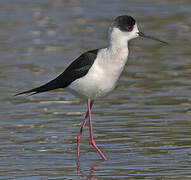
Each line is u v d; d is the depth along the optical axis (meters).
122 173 10.30
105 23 24.66
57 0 29.75
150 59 19.44
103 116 13.91
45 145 12.03
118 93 15.92
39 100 15.47
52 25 24.59
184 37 22.09
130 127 13.02
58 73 17.52
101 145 11.99
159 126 13.02
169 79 17.09
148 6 27.77
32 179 10.06
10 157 11.28
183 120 13.41
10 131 12.89
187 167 10.49
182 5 27.89
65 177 10.18
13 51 20.50
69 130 13.00
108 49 11.34
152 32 22.81
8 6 28.39
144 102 14.99
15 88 16.27
